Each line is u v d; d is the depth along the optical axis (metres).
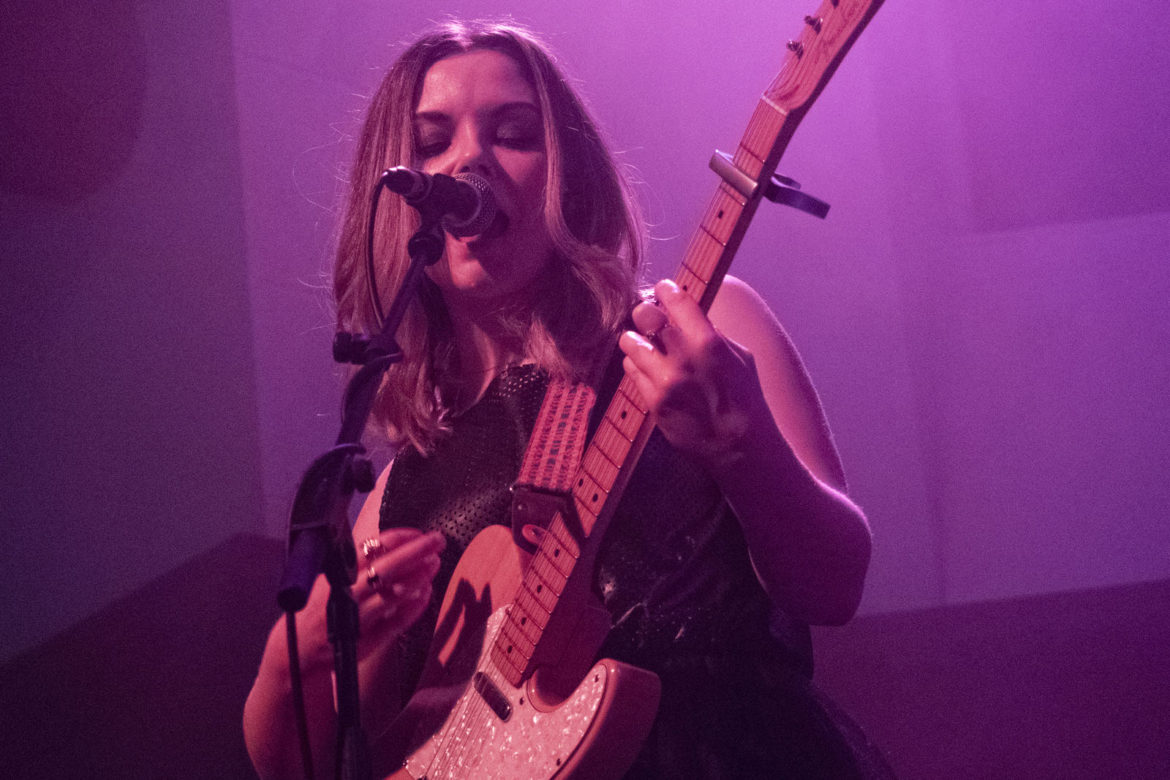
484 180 1.49
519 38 1.67
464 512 1.55
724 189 1.22
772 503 1.23
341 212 2.03
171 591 3.67
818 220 5.19
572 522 1.33
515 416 1.55
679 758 1.29
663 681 1.33
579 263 1.54
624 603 1.36
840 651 4.61
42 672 3.41
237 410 3.92
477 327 1.66
